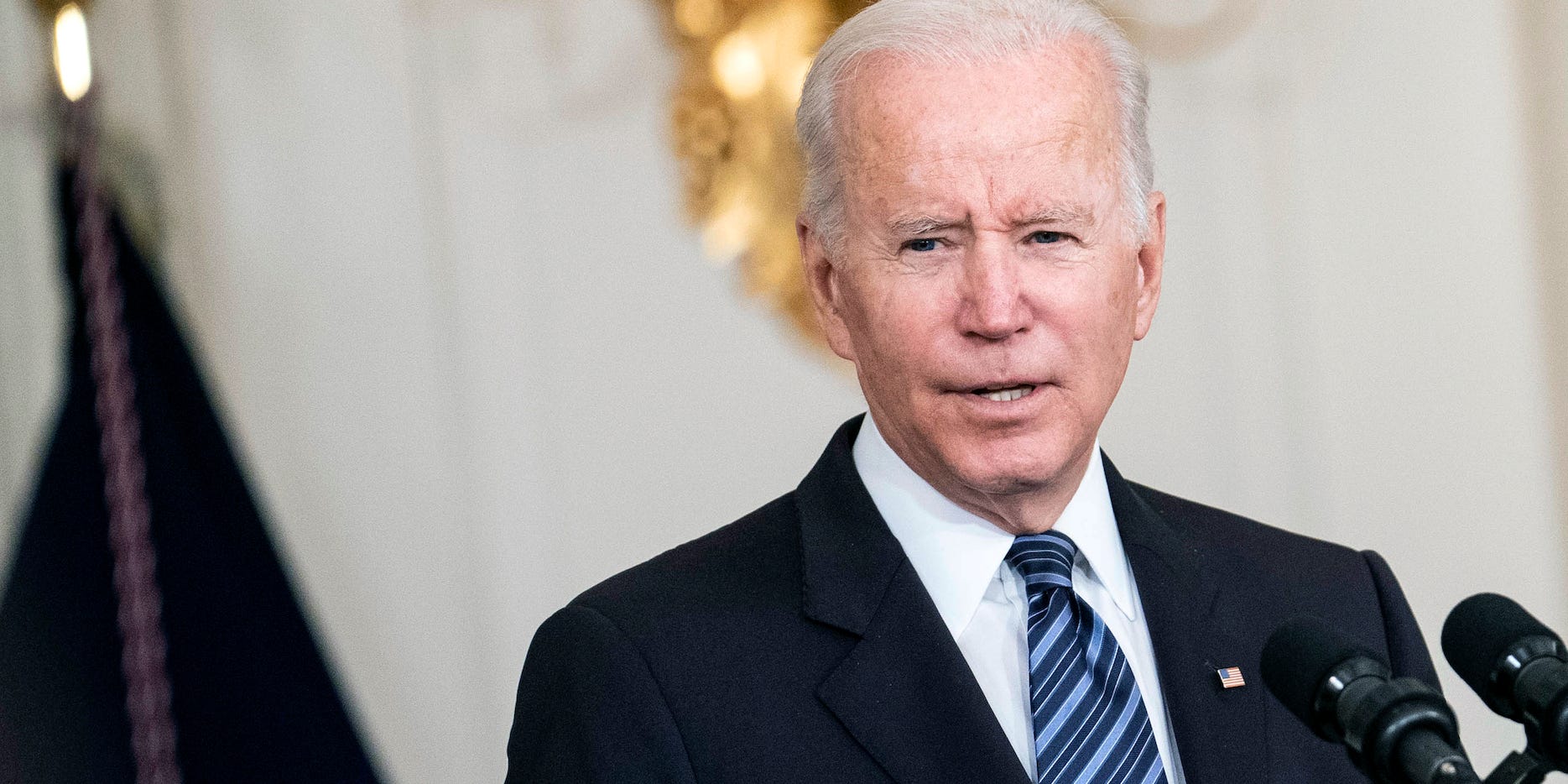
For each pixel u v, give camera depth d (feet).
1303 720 14.25
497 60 48.44
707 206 49.03
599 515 48.70
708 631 18.58
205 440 41.98
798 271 49.06
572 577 48.49
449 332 47.91
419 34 48.03
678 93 48.98
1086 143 17.49
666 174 49.19
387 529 47.11
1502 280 50.21
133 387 40.93
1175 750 18.85
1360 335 50.93
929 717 18.03
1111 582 19.29
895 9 17.84
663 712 17.88
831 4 48.57
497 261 48.32
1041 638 18.54
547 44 48.80
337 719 42.14
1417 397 50.62
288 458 46.39
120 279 41.86
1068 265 17.37
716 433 49.24
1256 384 50.85
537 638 19.39
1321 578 20.98
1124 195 18.10
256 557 41.96
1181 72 50.80
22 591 39.22
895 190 17.34
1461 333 50.44
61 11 41.57
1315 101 51.06
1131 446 50.49
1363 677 13.73
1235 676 19.20
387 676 47.06
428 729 47.24
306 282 46.75
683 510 49.11
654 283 49.16
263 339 46.26
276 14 46.98
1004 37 17.53
